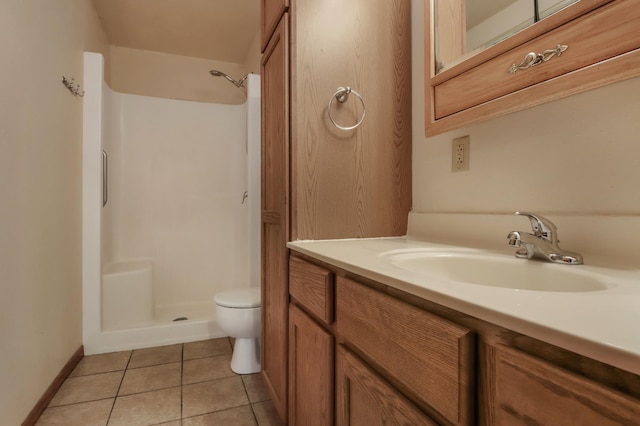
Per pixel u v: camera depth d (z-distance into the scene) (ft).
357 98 4.28
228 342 7.29
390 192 4.44
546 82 2.43
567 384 1.03
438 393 1.55
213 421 4.53
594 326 1.06
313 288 3.13
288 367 3.91
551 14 2.54
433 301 1.59
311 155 4.05
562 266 2.24
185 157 9.46
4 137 3.86
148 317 7.79
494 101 2.83
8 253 3.92
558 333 1.05
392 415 1.92
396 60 4.49
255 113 8.16
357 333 2.35
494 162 3.29
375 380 2.11
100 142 6.94
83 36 7.09
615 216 2.30
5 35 3.90
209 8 8.53
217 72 9.75
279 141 4.28
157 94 10.80
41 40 4.90
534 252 2.48
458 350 1.43
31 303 4.50
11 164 4.01
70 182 6.10
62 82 5.71
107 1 8.15
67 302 5.88
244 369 5.89
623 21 2.03
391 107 4.45
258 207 8.18
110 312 7.23
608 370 0.96
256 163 8.18
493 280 2.65
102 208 7.13
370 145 4.34
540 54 2.47
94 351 6.67
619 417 0.90
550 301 1.37
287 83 4.00
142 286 7.72
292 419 3.76
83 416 4.62
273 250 4.66
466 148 3.63
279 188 4.28
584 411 0.98
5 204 3.87
